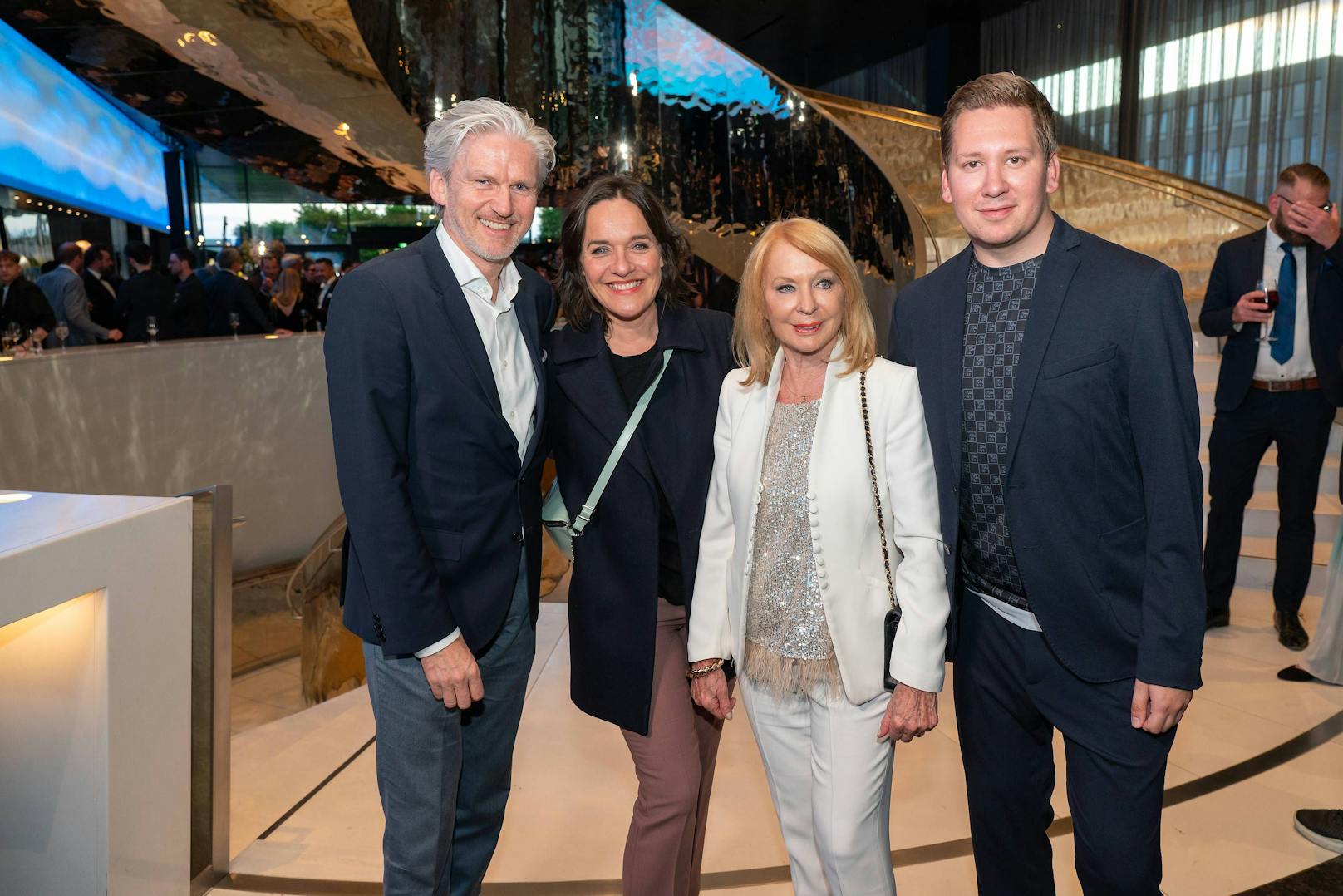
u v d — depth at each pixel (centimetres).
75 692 189
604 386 189
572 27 619
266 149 723
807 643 169
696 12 1336
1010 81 156
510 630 190
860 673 164
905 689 161
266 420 709
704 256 643
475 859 203
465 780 198
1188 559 148
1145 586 151
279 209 1498
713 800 281
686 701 190
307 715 347
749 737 325
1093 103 1170
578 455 191
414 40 600
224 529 234
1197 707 344
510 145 168
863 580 167
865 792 167
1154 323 147
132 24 546
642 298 187
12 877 192
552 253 880
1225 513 420
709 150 629
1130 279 150
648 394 189
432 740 178
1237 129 997
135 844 199
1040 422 155
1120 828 159
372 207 1508
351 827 264
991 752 176
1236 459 412
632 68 623
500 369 180
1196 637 148
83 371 568
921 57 1489
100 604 188
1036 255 161
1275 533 506
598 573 189
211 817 234
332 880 237
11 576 164
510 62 619
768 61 1585
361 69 584
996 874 181
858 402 167
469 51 612
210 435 664
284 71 598
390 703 177
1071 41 1201
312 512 751
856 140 620
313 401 748
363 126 659
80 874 192
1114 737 159
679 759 185
